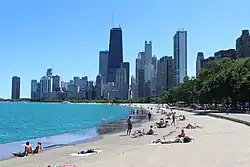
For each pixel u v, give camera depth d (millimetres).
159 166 25000
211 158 27375
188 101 187750
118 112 183625
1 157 37031
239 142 37312
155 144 39344
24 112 193625
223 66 138000
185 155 29422
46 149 41375
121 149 37531
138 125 80562
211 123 70250
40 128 89000
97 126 83438
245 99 114500
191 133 50969
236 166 23812
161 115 130000
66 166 25688
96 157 31672
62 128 86750
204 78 144625
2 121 119750
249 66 124000
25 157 35125
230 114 97188
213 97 121500
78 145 44625
